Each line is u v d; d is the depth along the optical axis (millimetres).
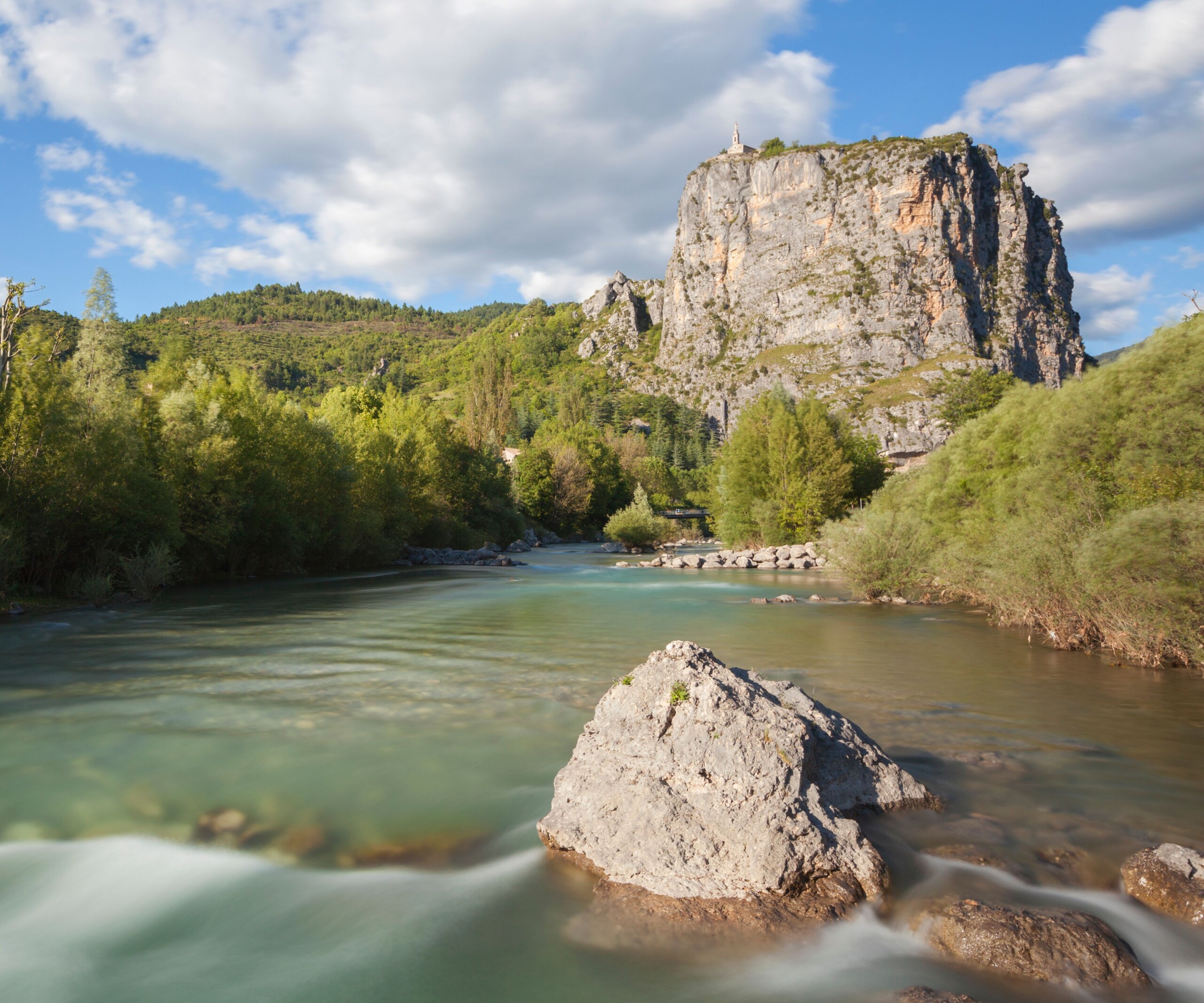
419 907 4727
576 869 5129
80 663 12742
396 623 18234
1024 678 11438
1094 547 12523
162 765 7234
